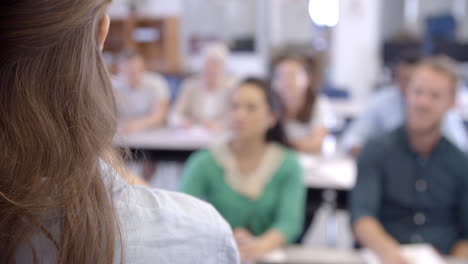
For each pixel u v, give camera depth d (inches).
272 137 70.7
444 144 66.2
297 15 248.5
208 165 68.1
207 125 139.3
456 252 65.1
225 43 258.8
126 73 145.3
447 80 62.8
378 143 68.4
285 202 66.7
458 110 150.2
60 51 15.0
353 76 242.2
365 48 238.7
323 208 108.9
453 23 242.1
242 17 255.9
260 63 257.4
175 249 16.4
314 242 113.1
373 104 124.6
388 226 68.9
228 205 66.6
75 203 15.1
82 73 15.4
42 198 14.9
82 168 15.3
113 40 216.4
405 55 115.6
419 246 58.7
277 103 70.4
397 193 68.0
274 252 58.9
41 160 14.9
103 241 15.4
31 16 14.4
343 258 56.7
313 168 101.7
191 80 152.3
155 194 17.5
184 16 257.0
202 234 16.9
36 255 15.3
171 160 135.1
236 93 67.6
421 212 67.6
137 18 221.6
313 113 117.6
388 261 54.9
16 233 15.1
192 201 18.0
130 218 16.3
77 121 15.4
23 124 14.8
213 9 257.0
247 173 67.8
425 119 63.6
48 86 15.1
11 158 14.8
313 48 247.3
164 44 228.4
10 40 14.6
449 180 66.0
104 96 16.6
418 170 66.9
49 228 15.3
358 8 235.0
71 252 15.1
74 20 14.8
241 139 66.7
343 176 97.5
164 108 148.5
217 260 17.2
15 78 14.8
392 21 283.4
